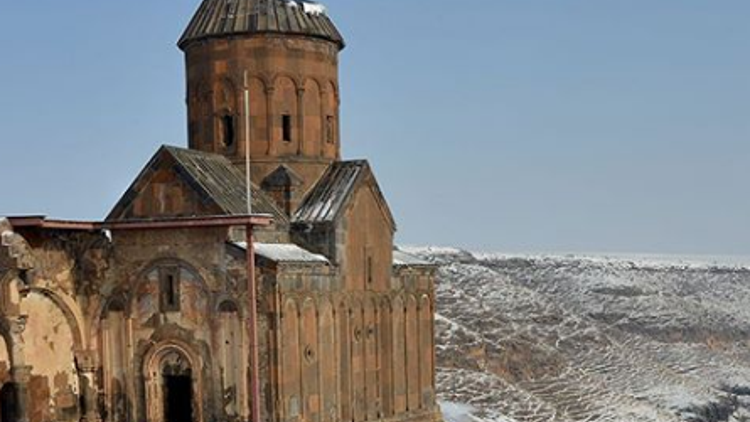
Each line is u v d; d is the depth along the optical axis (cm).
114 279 3353
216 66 3753
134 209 3384
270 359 3119
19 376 3148
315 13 3853
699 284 19350
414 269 3922
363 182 3631
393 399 3747
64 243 3344
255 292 3125
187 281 3259
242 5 3775
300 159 3712
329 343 3372
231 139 3750
